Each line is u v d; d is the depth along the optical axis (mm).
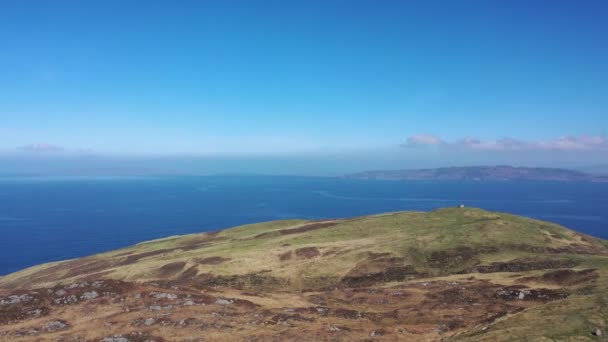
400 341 46625
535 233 114812
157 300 62406
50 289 65312
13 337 49562
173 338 48000
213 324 52375
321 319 56688
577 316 41875
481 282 75812
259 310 60594
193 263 113188
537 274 76750
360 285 91188
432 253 103812
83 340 47656
